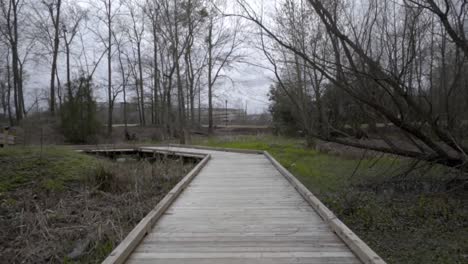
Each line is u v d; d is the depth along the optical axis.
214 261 2.95
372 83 6.26
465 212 5.68
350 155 12.53
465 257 4.16
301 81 8.08
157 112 29.36
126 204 6.29
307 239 3.48
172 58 22.92
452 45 6.61
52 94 24.12
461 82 6.75
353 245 3.10
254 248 3.24
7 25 23.31
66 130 18.66
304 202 5.10
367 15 6.30
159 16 21.11
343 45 5.86
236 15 8.77
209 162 10.32
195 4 19.75
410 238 4.82
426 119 6.27
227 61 24.22
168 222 4.11
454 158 6.57
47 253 4.17
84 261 3.97
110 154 14.66
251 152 13.22
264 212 4.55
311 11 6.64
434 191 7.13
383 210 5.91
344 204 6.17
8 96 25.44
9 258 4.12
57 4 24.45
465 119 6.80
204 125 34.88
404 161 8.88
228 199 5.32
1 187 7.41
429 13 6.31
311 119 7.80
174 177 8.91
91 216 5.36
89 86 19.75
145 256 3.07
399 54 6.48
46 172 8.44
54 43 24.75
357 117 7.41
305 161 12.01
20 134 18.28
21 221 5.07
